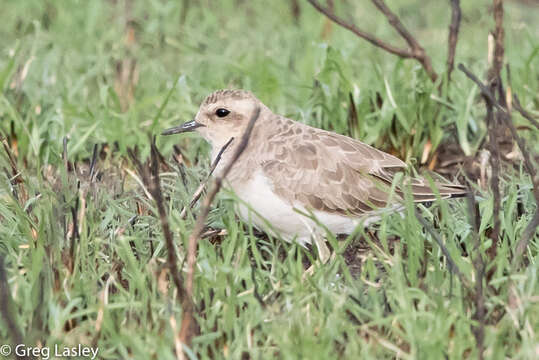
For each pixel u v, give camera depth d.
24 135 14.02
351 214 11.44
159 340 9.02
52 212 10.97
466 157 14.45
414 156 14.26
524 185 11.98
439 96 14.59
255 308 9.67
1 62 17.28
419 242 10.57
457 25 14.59
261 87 15.46
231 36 19.16
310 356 8.80
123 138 14.18
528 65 15.41
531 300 9.67
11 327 8.86
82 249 10.61
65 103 14.84
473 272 10.26
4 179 12.36
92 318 9.95
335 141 11.64
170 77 16.84
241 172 11.31
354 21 20.12
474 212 11.45
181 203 12.22
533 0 21.08
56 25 19.27
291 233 11.46
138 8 20.50
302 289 10.00
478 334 9.05
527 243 10.70
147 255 10.95
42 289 9.40
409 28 20.30
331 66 14.59
